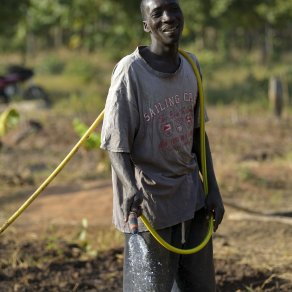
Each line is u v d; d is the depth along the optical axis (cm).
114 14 2908
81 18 2761
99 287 750
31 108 2392
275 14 3088
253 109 2422
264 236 933
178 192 532
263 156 1532
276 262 827
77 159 1555
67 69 4094
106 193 1149
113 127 506
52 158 1570
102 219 1019
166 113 519
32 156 1595
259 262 826
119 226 532
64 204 1105
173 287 567
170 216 529
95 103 2584
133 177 504
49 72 4178
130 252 521
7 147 1691
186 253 516
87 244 876
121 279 772
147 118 515
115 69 520
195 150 561
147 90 511
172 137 523
